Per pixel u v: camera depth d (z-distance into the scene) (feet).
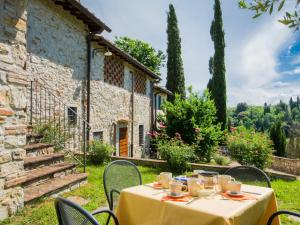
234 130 35.63
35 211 12.67
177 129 43.60
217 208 6.90
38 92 23.50
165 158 26.96
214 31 80.79
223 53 79.05
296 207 16.26
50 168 17.43
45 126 21.94
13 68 12.51
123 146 42.93
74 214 5.10
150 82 57.21
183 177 9.80
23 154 13.10
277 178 26.58
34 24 23.04
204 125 44.68
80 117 29.73
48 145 19.84
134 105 47.73
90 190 17.25
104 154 26.66
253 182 11.32
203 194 7.93
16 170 12.61
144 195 8.03
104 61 36.24
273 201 8.98
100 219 12.32
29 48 22.49
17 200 12.59
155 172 24.97
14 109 12.57
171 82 74.38
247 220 7.18
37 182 15.60
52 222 11.71
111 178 10.62
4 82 12.03
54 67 25.72
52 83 25.40
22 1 13.04
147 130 55.11
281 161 41.57
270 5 4.77
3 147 11.92
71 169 19.22
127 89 44.39
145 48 92.43
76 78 29.40
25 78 13.28
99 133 35.06
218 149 45.47
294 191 20.45
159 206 7.52
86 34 31.30
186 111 43.88
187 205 7.09
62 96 26.89
